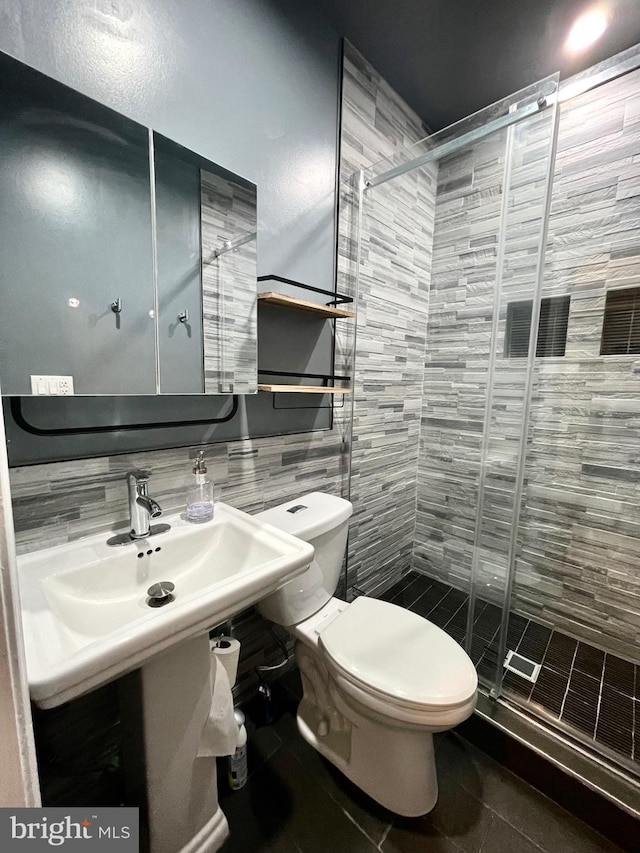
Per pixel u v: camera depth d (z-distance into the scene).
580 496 1.69
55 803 0.90
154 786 0.81
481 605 1.49
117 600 0.82
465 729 1.27
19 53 0.71
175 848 0.87
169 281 0.97
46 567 0.76
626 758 1.13
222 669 0.92
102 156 0.83
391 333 1.82
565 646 1.68
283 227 1.26
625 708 1.33
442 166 1.91
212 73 1.01
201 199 1.02
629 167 1.45
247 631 1.33
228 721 0.91
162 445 1.01
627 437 1.56
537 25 1.31
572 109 1.54
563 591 1.77
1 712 0.36
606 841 0.99
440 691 0.91
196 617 0.64
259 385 1.15
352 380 1.62
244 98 1.09
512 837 0.99
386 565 2.05
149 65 0.89
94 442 0.89
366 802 1.06
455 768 1.17
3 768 0.37
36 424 0.80
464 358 1.94
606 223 1.52
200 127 1.00
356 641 1.08
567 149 1.58
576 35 1.34
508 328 1.42
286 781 1.12
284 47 1.18
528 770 1.14
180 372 1.02
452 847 0.97
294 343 1.37
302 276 1.35
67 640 0.61
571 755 1.14
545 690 1.42
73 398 0.85
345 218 1.49
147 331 0.94
